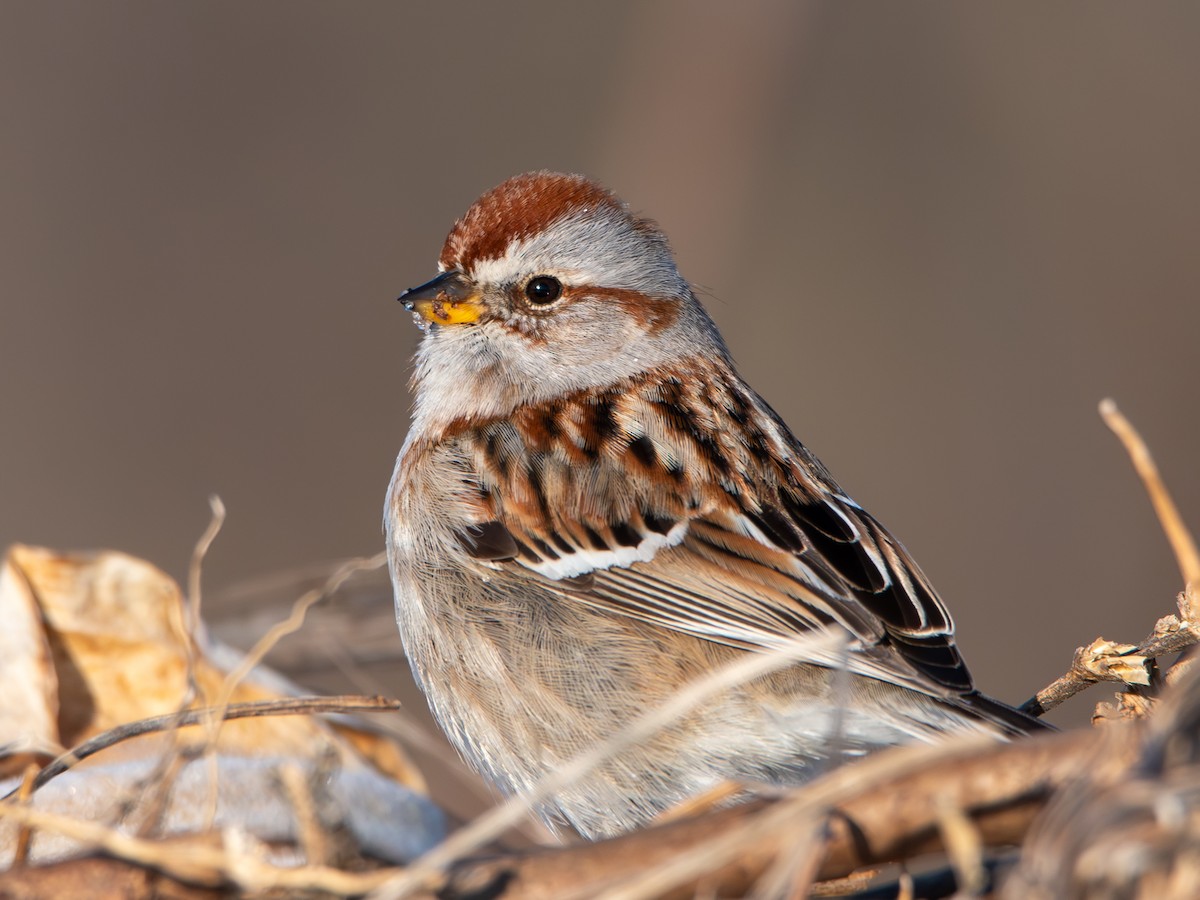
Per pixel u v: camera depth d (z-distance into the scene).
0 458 15.02
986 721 5.62
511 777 6.47
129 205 16.89
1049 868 3.71
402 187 17.41
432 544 6.77
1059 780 4.00
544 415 7.07
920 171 16.41
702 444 6.86
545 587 6.57
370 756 6.64
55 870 4.23
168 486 15.15
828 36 16.52
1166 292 15.70
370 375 16.30
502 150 17.66
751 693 5.94
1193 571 4.38
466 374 7.31
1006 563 14.79
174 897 4.21
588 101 17.98
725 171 13.70
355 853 4.28
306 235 16.95
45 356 15.92
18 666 6.14
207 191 17.08
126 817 5.25
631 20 14.26
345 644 7.60
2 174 16.78
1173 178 16.00
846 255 16.27
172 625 6.46
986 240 16.20
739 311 15.95
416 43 18.06
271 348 16.31
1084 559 14.68
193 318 16.36
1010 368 15.87
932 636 6.13
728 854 3.99
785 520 6.57
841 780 4.02
